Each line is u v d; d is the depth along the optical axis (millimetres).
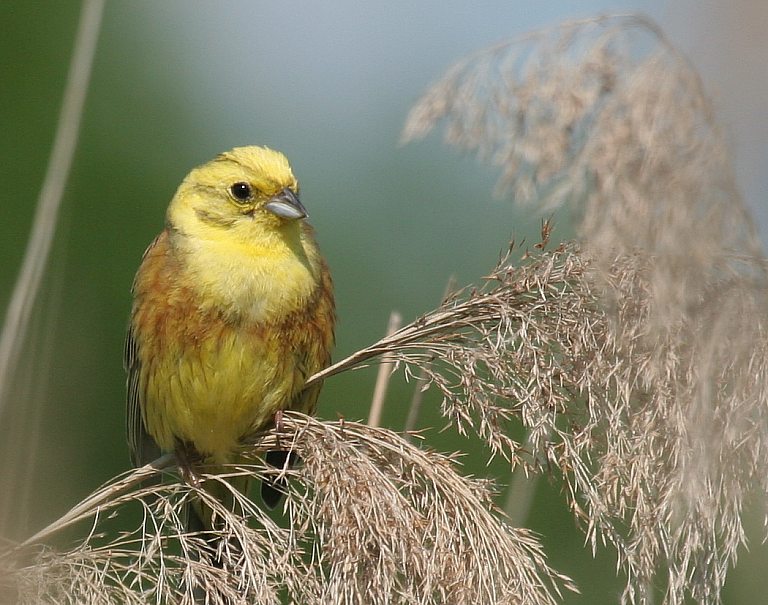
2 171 15586
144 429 10234
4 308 15016
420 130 6477
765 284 6375
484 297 7805
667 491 6781
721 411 6523
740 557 9836
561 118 6289
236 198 9508
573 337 7309
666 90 6207
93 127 15703
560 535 12734
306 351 9531
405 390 14883
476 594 6934
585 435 7215
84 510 7754
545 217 7562
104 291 15359
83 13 7941
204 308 9289
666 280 6266
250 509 7441
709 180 6168
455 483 7336
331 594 6938
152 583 7188
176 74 16469
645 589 6961
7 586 6895
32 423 8273
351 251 16406
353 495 7160
